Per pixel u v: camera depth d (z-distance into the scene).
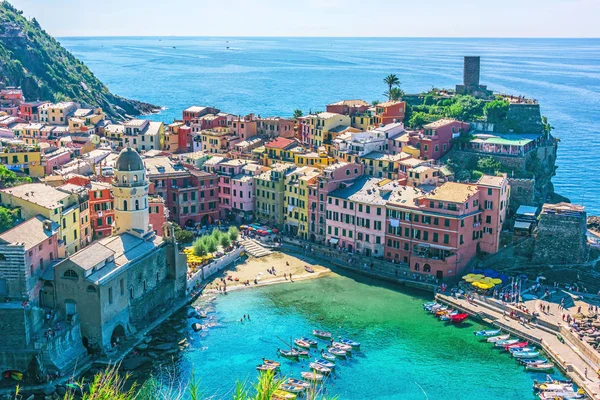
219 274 195.00
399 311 172.12
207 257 196.75
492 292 177.00
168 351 150.62
